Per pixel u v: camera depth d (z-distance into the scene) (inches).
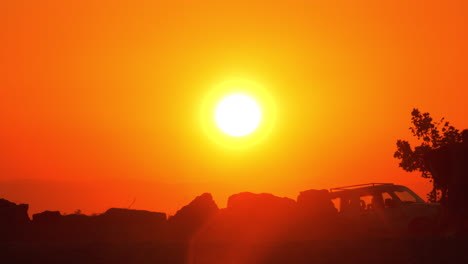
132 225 3922.2
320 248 1963.6
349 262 1718.8
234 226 3718.0
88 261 1868.8
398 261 1696.6
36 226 3801.7
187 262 1828.2
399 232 3275.1
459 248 1808.6
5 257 1953.7
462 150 2400.3
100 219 3966.5
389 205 3366.1
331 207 3663.9
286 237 3324.3
